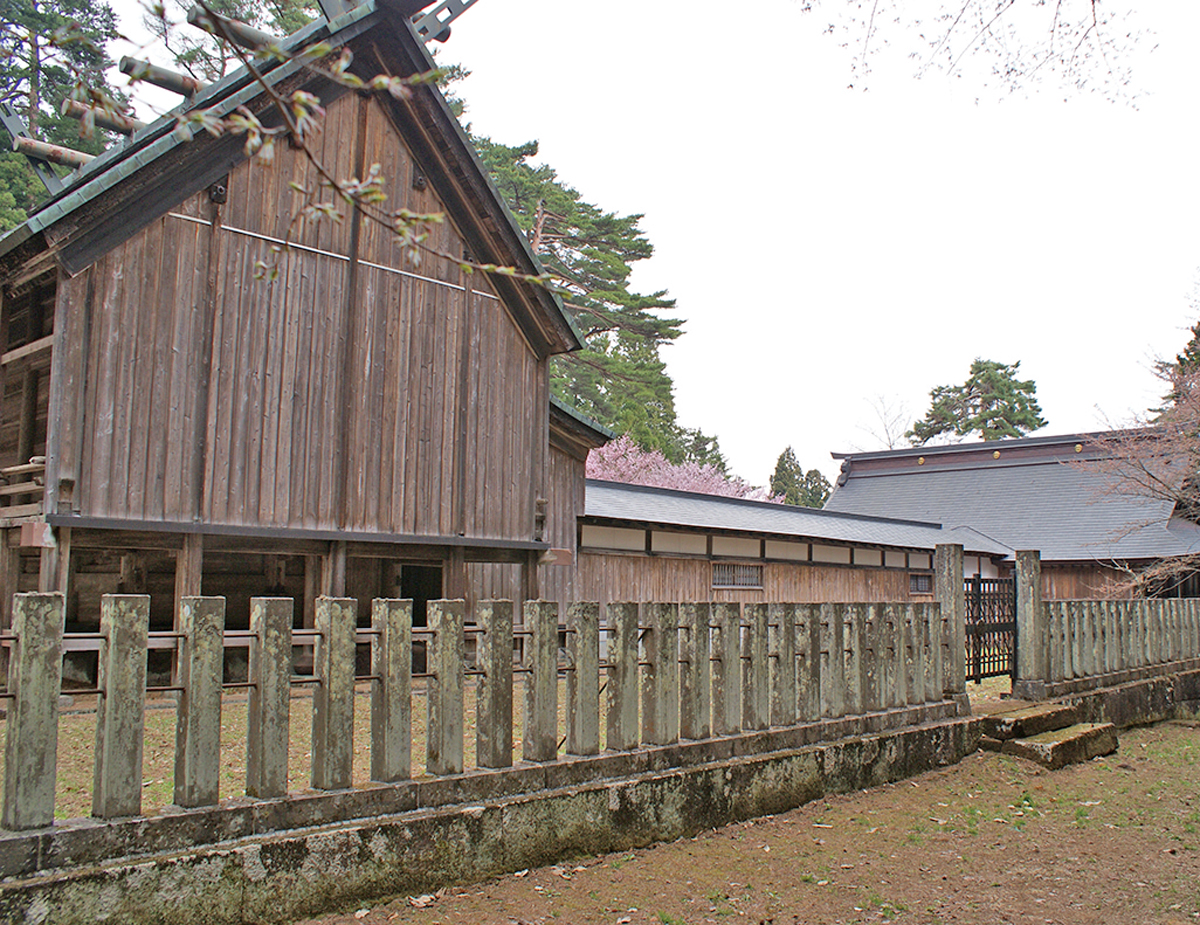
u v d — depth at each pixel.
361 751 6.72
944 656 8.34
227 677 10.54
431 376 10.66
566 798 4.88
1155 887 4.96
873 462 36.91
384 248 10.33
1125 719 10.70
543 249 32.06
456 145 10.54
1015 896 4.77
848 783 6.68
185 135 2.58
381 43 9.96
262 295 9.36
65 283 8.12
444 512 10.66
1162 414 21.08
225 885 3.62
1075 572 26.19
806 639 6.72
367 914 3.96
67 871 3.29
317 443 9.66
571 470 14.02
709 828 5.61
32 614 3.36
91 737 7.05
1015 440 32.94
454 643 4.66
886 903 4.59
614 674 5.40
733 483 36.97
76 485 8.09
